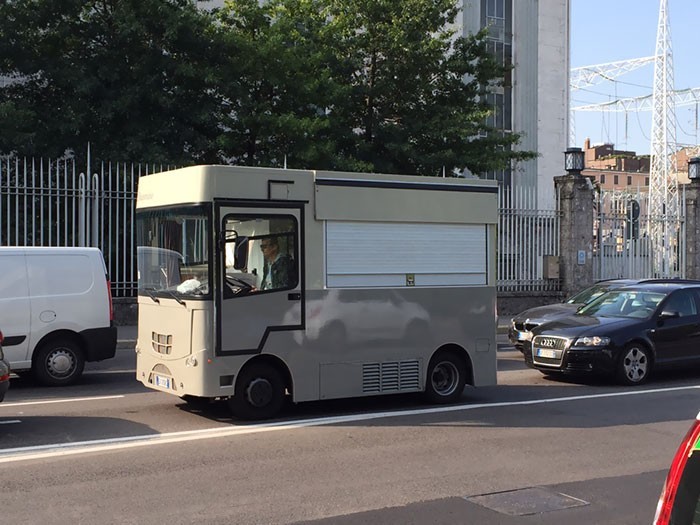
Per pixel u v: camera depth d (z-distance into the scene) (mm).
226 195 8695
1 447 7695
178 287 8969
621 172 98000
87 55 20703
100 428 8555
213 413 9406
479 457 7508
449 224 10125
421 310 9930
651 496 6340
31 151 18781
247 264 8812
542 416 9516
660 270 26453
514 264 23266
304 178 9148
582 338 11836
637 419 9406
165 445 7805
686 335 12484
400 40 22578
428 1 23406
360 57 23188
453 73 24516
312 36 22875
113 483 6492
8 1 20172
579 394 11133
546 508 5996
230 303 8711
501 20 43594
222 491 6289
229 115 21156
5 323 11297
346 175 9383
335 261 9328
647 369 12133
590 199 23969
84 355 11922
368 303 9523
